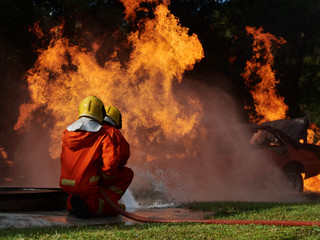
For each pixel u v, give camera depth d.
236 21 31.80
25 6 21.25
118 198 6.86
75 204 6.53
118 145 6.63
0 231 5.43
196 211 7.97
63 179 6.69
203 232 5.35
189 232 5.35
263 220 6.27
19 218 6.29
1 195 7.14
